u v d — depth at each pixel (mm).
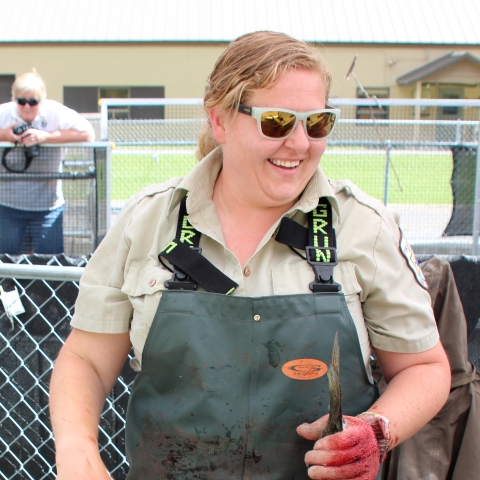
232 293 1961
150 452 1996
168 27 33062
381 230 2016
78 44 32719
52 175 6855
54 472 3928
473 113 13602
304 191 2041
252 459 1923
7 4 34062
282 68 1833
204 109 2123
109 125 10008
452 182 8375
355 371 1929
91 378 2133
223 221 2084
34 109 6773
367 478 1729
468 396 2688
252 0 34031
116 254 2186
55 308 3807
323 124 1888
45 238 6996
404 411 1902
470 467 2619
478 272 3369
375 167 9508
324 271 1936
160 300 1955
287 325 1884
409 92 33094
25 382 3877
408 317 2008
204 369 1891
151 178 10430
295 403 1893
